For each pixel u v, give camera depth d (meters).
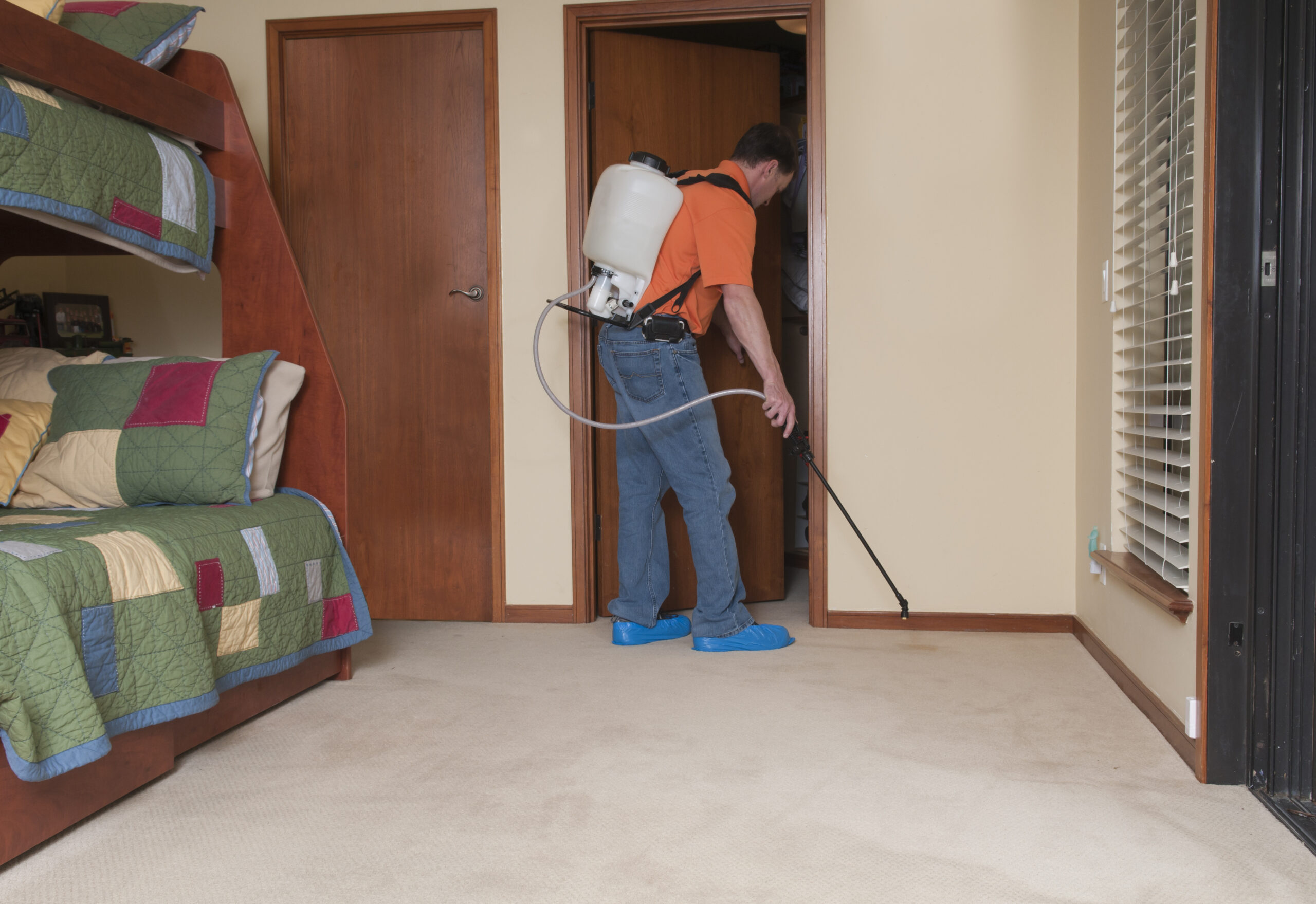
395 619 3.09
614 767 1.76
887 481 2.85
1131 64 2.20
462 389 3.02
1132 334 2.27
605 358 2.58
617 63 3.01
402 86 3.00
